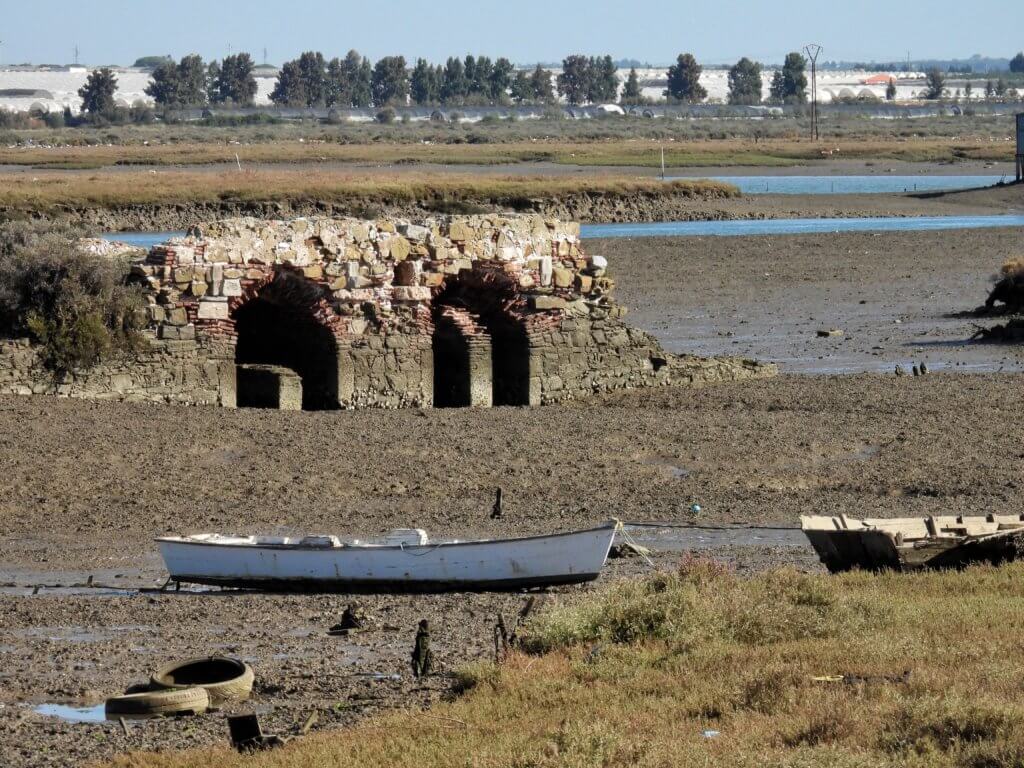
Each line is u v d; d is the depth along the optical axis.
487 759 57.66
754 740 59.28
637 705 65.56
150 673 77.12
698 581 85.81
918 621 79.75
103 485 122.62
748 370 179.62
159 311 153.00
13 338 150.25
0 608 90.69
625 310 174.75
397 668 78.12
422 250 162.75
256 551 96.44
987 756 55.41
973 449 140.00
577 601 84.50
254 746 63.03
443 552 95.19
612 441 142.62
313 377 162.38
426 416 154.50
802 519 100.44
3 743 65.38
